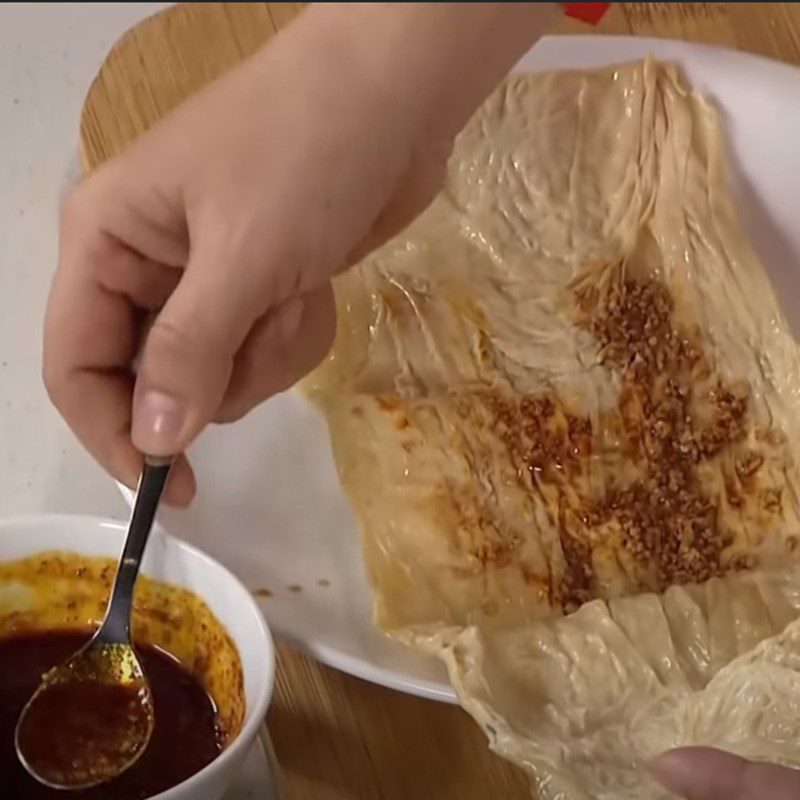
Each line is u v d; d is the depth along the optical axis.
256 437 0.68
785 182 0.72
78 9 0.85
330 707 0.63
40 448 0.70
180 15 0.80
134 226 0.57
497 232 0.73
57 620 0.60
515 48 0.55
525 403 0.69
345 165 0.54
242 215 0.55
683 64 0.73
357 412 0.69
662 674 0.63
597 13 0.81
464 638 0.62
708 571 0.67
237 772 0.57
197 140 0.55
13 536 0.59
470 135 0.73
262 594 0.63
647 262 0.72
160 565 0.59
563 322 0.72
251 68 0.55
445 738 0.62
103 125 0.76
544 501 0.68
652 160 0.72
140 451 0.58
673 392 0.70
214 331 0.55
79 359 0.59
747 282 0.70
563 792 0.58
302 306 0.60
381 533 0.66
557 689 0.62
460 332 0.71
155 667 0.59
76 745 0.57
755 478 0.68
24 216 0.77
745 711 0.59
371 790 0.61
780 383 0.69
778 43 0.81
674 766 0.52
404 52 0.54
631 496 0.68
